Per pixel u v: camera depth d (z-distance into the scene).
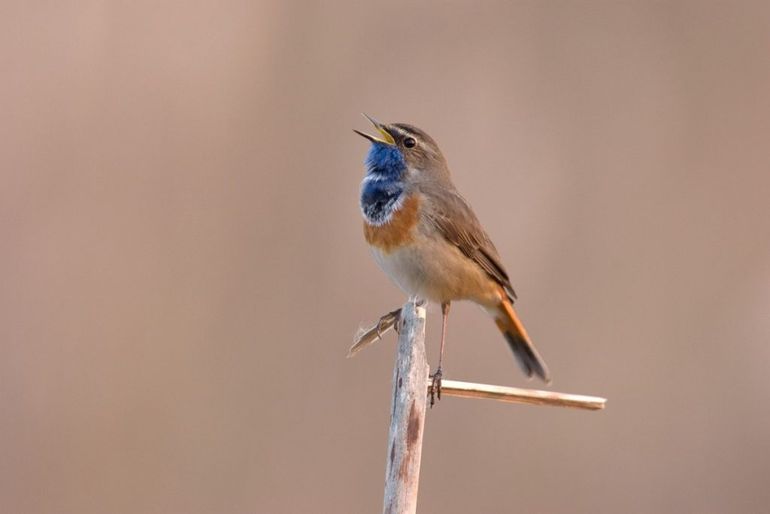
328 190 15.89
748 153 17.11
